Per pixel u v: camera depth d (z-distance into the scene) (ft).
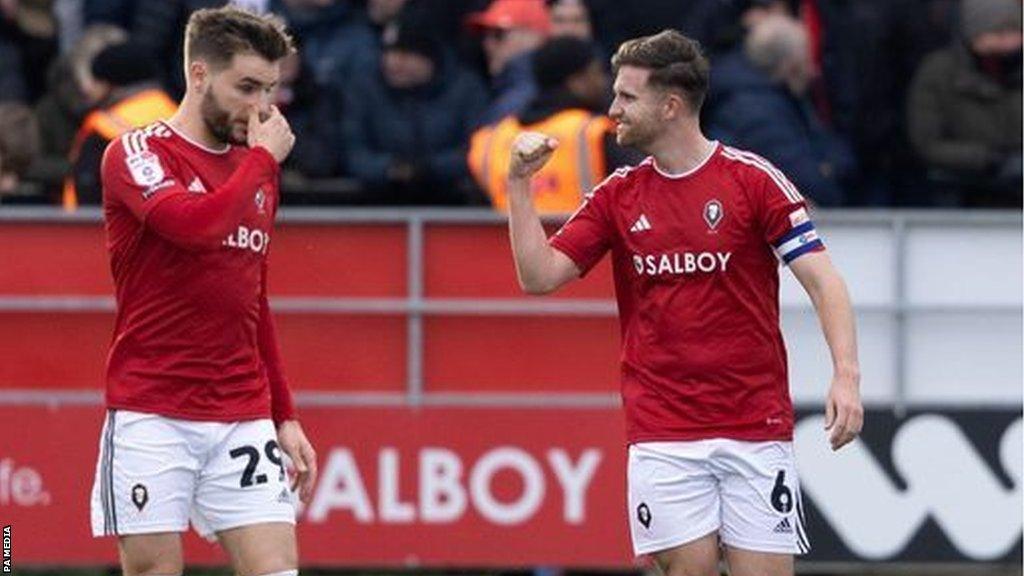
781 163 119.03
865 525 108.06
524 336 107.86
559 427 107.76
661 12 130.41
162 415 80.02
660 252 83.92
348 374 108.17
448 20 131.64
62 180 122.21
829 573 115.03
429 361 108.06
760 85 119.75
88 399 107.76
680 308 84.02
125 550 80.69
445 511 107.86
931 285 107.45
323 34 127.34
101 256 107.76
